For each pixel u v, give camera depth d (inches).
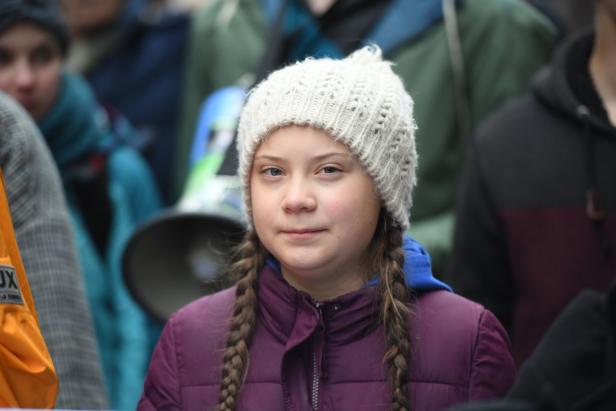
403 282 274.8
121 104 522.3
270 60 414.3
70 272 334.0
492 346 274.8
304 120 267.7
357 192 270.2
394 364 268.8
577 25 503.2
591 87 365.4
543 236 360.5
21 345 269.1
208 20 474.9
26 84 429.4
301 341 271.6
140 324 431.5
